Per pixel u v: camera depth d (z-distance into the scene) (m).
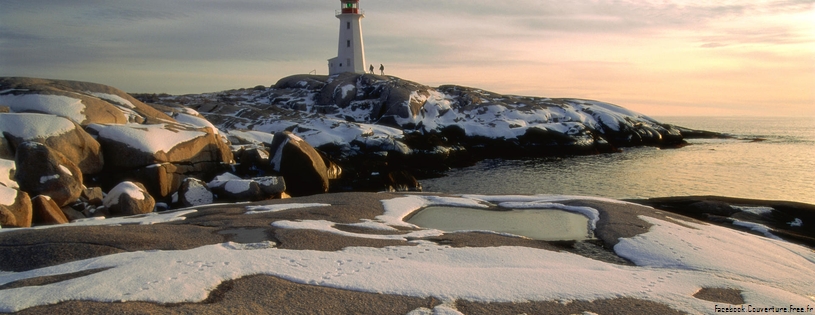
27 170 13.66
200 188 17.28
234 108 47.28
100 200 15.24
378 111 48.75
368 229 10.22
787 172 32.62
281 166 22.50
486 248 8.70
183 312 5.62
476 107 51.84
